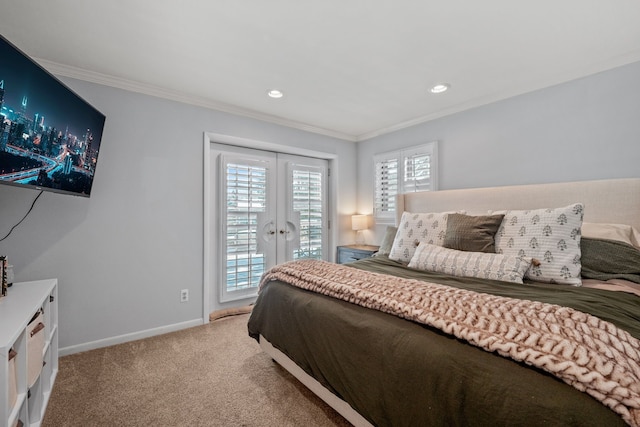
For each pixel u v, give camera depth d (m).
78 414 1.53
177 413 1.54
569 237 1.68
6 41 1.25
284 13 1.59
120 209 2.38
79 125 1.86
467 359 0.87
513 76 2.32
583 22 1.66
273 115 3.24
